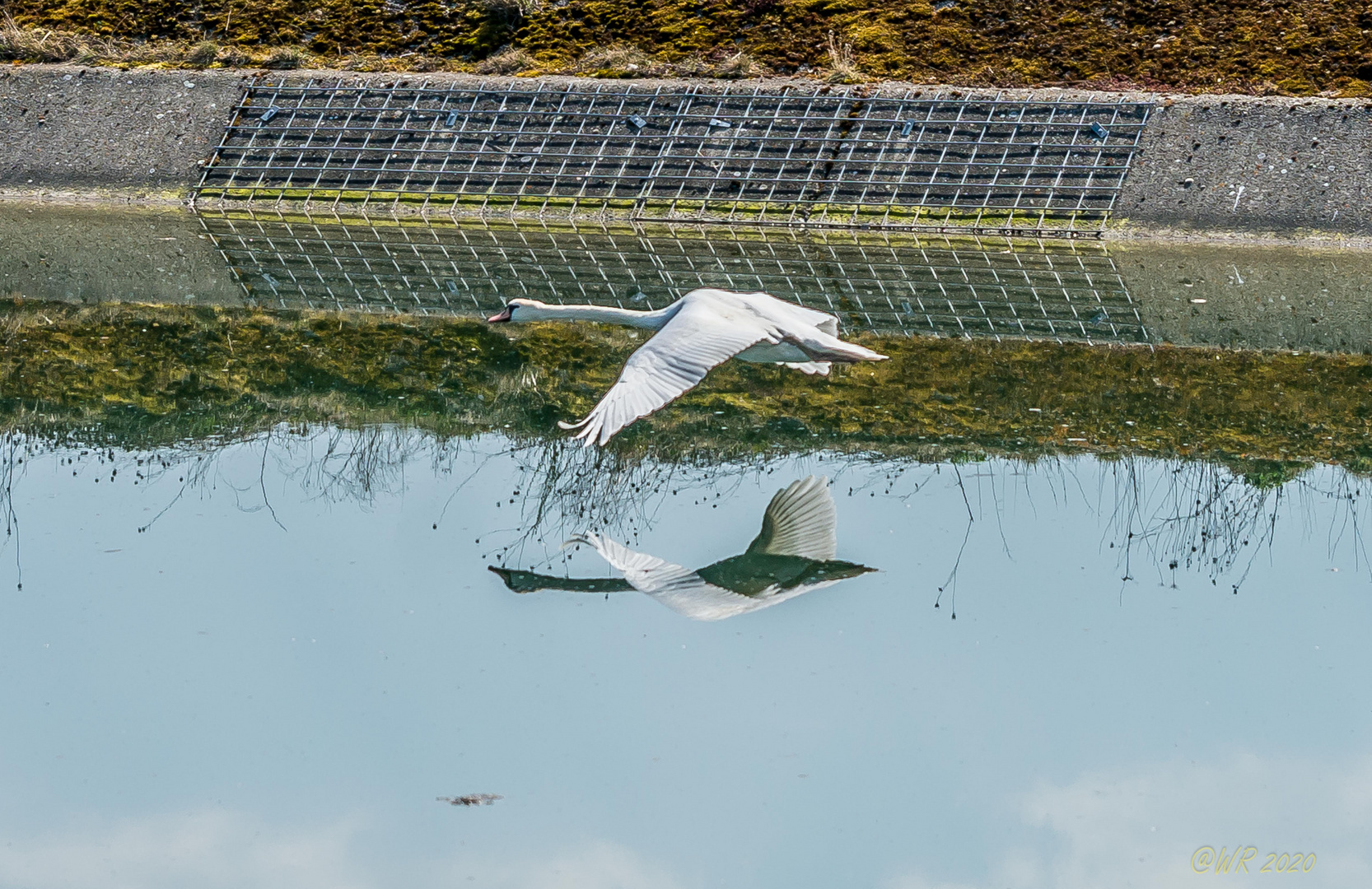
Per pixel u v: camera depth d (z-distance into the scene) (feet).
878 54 100.73
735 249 82.89
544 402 52.49
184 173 99.86
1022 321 64.85
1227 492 42.86
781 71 101.45
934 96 95.81
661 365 23.65
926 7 103.71
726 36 104.94
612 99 99.45
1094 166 89.40
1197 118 89.76
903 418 50.21
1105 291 71.46
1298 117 88.22
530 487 43.88
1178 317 65.41
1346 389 53.52
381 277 74.84
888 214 90.79
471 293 70.59
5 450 46.85
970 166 91.56
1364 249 81.30
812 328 27.76
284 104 102.58
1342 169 85.56
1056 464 45.29
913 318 65.31
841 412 51.08
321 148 99.96
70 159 100.78
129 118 102.63
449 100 101.55
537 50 106.52
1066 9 100.68
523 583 36.96
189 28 111.55
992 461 45.60
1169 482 43.75
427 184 98.12
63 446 47.47
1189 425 49.42
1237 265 77.36
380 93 102.58
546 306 36.01
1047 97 93.91
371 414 51.13
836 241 86.02
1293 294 69.82
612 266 77.51
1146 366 57.00
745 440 48.01
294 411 51.49
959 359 58.08
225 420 50.31
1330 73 91.91
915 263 78.64
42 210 94.58
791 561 37.91
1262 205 85.35
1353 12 95.35
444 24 109.50
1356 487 43.11
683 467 45.47
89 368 56.65
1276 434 48.39
